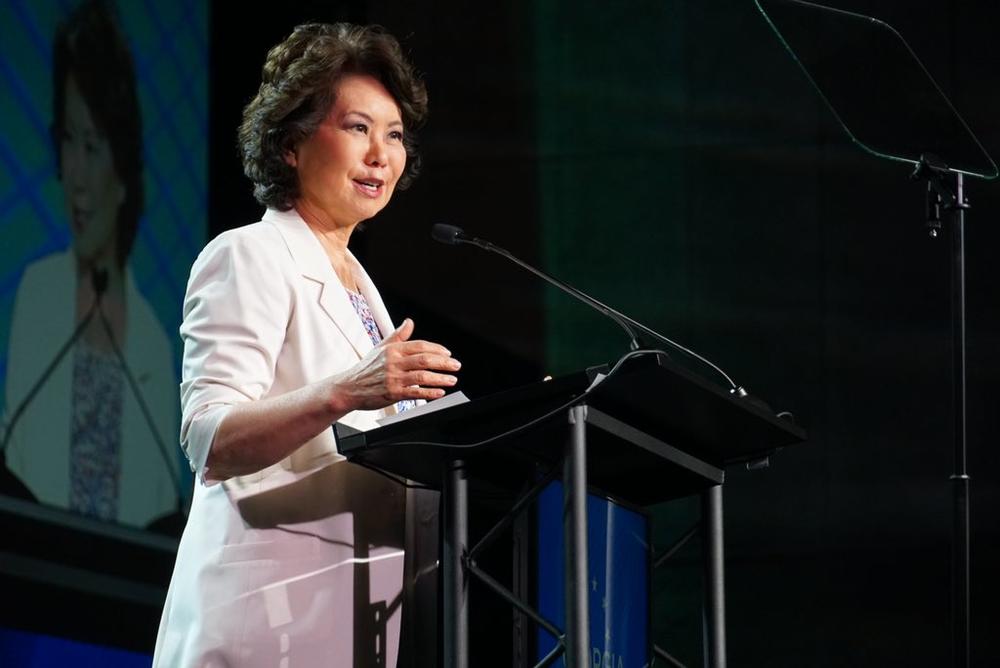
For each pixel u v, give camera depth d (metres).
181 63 11.77
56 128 10.01
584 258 13.25
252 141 5.53
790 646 12.12
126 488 10.41
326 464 4.96
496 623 7.06
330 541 4.90
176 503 11.02
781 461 12.43
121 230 10.66
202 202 11.92
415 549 5.17
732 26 13.22
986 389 12.01
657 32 13.42
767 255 12.79
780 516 12.35
